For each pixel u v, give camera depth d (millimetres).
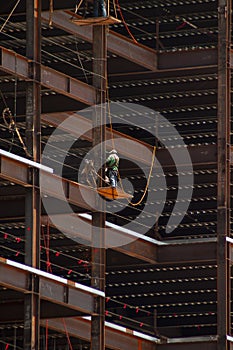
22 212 91188
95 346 91500
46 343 96750
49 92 97562
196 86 109000
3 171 86562
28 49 90500
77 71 107250
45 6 95562
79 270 108375
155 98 111125
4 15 95875
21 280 86062
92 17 98188
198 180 108125
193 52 104938
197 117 112062
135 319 112312
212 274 106062
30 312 86250
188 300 111375
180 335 113812
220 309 99562
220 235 101125
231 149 104125
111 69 105812
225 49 103438
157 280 107375
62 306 91312
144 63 104438
